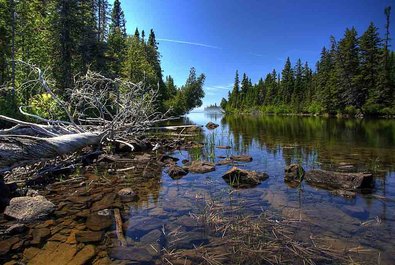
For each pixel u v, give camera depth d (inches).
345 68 1866.4
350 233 154.1
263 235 152.3
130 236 152.6
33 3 1056.8
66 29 980.6
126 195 220.1
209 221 170.9
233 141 598.2
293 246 139.3
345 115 1882.4
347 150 453.4
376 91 1708.9
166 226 165.2
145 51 2228.1
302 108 2640.3
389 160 363.9
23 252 136.3
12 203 185.6
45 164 301.4
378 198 213.9
